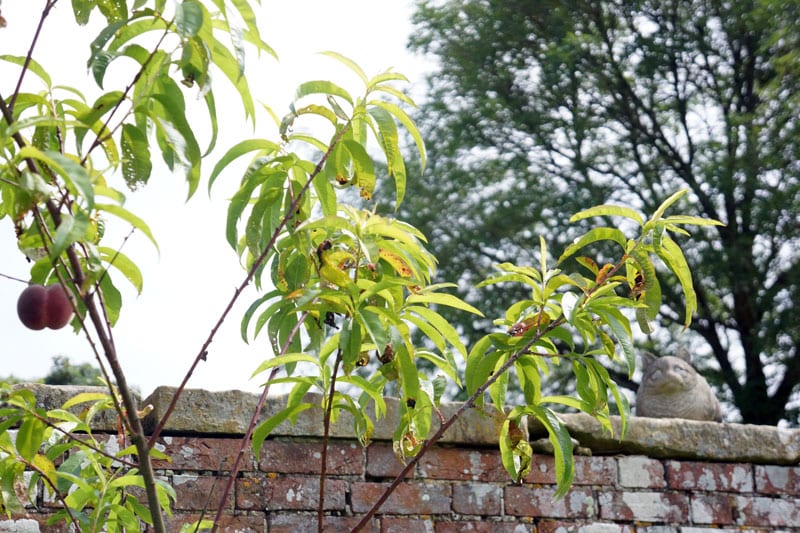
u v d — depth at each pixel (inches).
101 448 114.8
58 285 80.6
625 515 163.0
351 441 150.3
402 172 97.5
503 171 528.1
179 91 88.5
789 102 488.1
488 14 540.7
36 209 79.9
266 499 144.2
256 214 98.4
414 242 95.7
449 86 551.2
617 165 538.6
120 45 88.2
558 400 113.0
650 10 530.3
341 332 89.2
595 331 105.9
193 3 80.9
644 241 105.7
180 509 139.6
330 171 100.0
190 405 142.3
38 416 94.7
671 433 167.5
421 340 470.9
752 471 172.4
